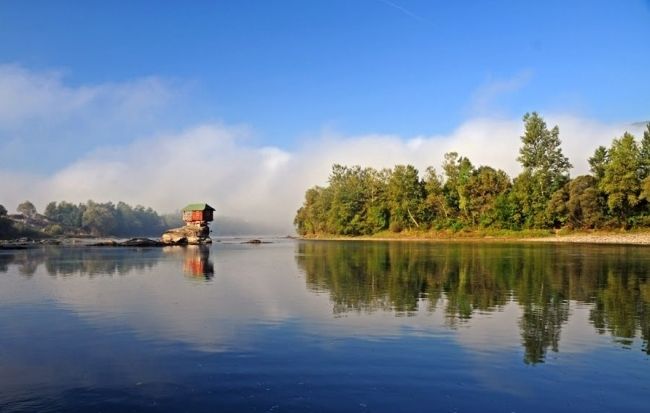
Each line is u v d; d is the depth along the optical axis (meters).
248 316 20.08
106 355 14.42
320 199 173.50
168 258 59.00
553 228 116.31
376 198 152.88
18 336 16.78
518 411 10.43
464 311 21.28
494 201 121.81
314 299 24.67
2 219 150.25
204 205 119.38
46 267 45.31
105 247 95.62
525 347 15.37
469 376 12.55
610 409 10.58
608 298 24.84
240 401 10.84
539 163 119.50
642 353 14.71
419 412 10.30
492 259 50.47
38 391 11.49
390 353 14.55
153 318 19.70
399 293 26.70
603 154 110.38
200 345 15.49
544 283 30.77
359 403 10.74
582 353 14.70
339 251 72.44
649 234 93.38
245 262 51.28
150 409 10.40
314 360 13.84
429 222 138.62
